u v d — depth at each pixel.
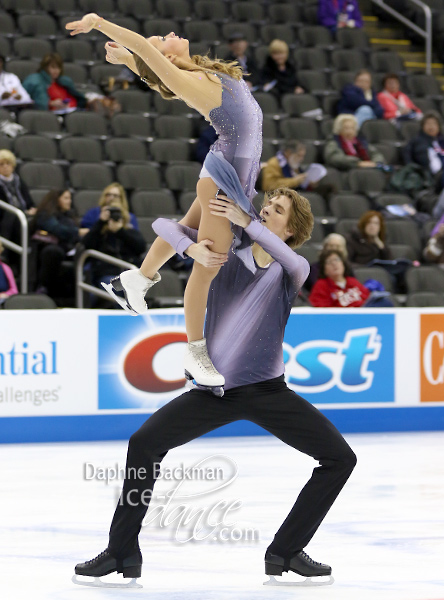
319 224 26.98
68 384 20.38
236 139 9.72
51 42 32.25
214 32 35.03
